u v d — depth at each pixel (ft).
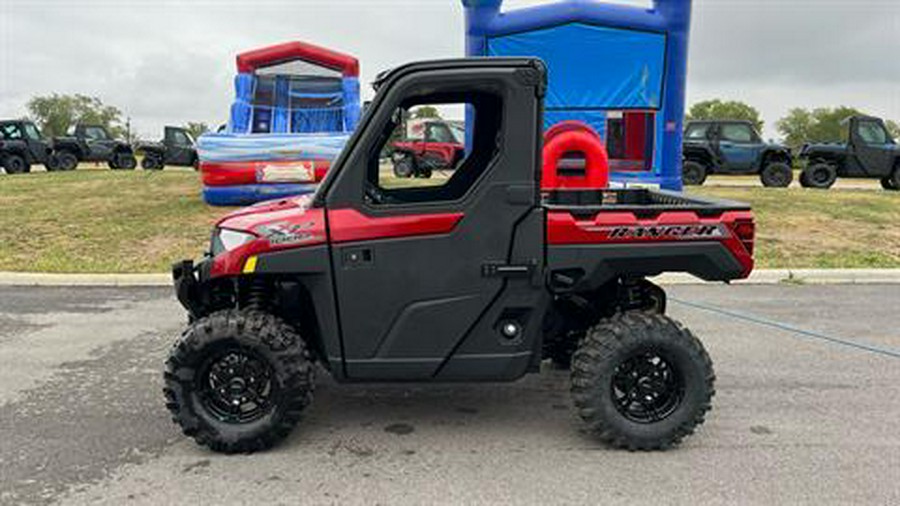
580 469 11.70
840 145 66.33
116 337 19.69
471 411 14.37
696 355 12.16
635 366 12.41
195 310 13.47
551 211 11.99
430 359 12.26
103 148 96.43
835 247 32.63
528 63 11.60
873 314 22.50
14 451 12.38
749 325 21.11
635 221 12.14
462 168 14.47
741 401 14.87
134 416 13.99
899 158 64.39
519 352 12.35
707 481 11.26
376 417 14.03
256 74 55.98
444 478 11.38
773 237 34.76
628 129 39.42
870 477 11.39
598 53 38.34
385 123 11.87
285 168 43.42
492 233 11.93
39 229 36.63
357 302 12.02
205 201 45.21
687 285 27.09
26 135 85.61
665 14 37.81
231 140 43.39
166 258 30.14
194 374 12.00
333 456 12.23
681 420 12.26
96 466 11.81
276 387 12.09
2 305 23.52
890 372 16.80
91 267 28.45
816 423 13.69
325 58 55.06
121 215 41.22
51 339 19.48
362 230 11.85
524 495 10.79
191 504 10.53
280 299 13.26
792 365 17.31
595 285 12.42
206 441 12.11
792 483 11.19
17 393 15.29
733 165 66.13
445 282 12.00
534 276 12.02
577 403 12.23
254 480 11.32
